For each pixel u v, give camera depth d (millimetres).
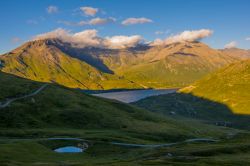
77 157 137750
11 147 127188
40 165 99750
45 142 159000
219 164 107250
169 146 168250
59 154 137750
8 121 198500
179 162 110375
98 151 157125
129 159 131125
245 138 177500
